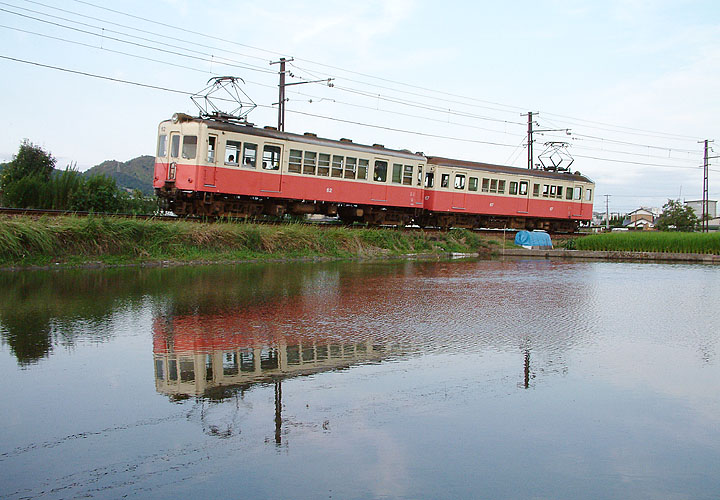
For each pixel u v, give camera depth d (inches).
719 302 456.4
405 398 193.3
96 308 339.6
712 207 3572.8
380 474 138.7
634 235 1234.6
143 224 639.1
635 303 443.5
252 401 186.2
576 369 235.0
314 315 342.0
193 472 137.3
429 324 324.8
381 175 1055.6
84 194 828.6
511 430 167.8
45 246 544.7
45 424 162.4
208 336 274.7
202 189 810.8
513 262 933.2
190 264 633.6
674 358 258.2
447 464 144.9
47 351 238.7
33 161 1098.7
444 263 852.6
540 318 359.3
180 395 189.0
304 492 128.9
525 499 127.6
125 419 167.5
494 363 241.0
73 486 129.0
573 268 824.3
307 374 217.0
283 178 905.5
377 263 791.1
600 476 140.2
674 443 161.2
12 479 131.6
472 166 1253.1
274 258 745.6
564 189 1441.9
